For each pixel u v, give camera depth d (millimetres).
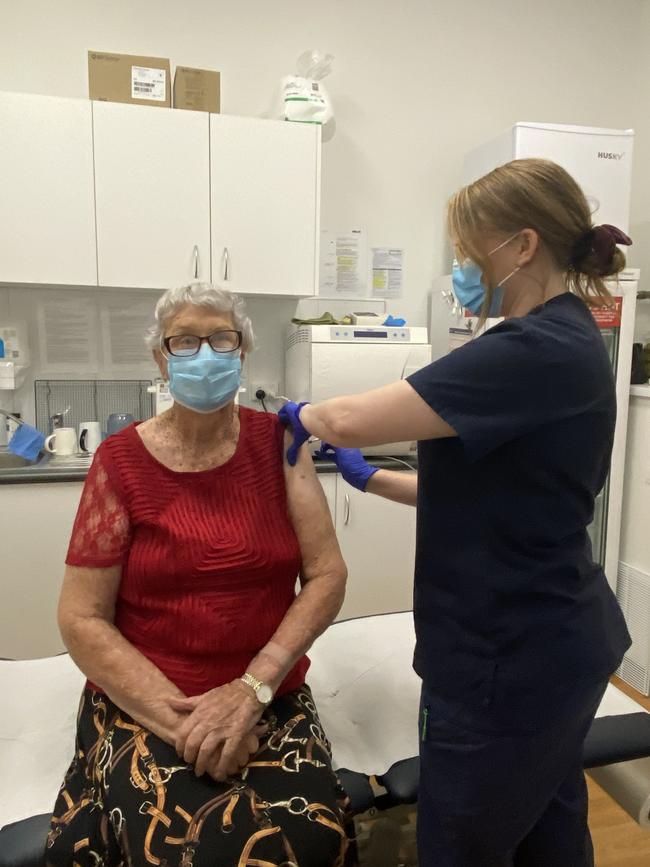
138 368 2895
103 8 2699
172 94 2643
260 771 1099
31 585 2332
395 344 2551
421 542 1100
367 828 1412
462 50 3127
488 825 1032
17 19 2627
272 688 1165
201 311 1278
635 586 2719
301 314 3070
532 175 1011
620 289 2602
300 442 1314
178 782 1058
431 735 1063
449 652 1048
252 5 2852
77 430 2846
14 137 2322
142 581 1223
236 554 1223
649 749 1368
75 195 2398
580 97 3297
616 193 2654
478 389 944
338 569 1343
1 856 1040
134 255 2477
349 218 3092
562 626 998
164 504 1241
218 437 1331
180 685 1216
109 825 1029
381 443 1033
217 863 950
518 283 1062
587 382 970
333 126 2836
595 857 1667
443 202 3191
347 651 1689
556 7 3209
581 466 998
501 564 1005
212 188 2514
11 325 2705
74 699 1483
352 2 2965
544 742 1009
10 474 2270
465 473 1016
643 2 3291
